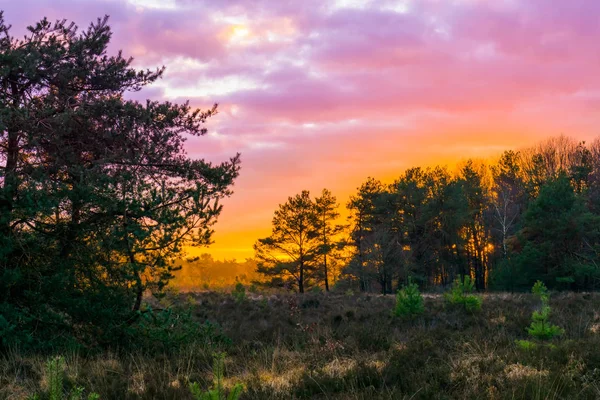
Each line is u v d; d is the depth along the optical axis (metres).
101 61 11.62
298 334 11.35
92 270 10.05
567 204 32.69
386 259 43.22
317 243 45.34
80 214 10.08
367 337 10.03
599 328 10.65
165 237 9.92
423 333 10.62
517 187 56.78
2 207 9.53
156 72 12.24
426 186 52.09
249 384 6.45
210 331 10.55
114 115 10.75
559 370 6.56
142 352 9.47
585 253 33.41
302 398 6.16
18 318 9.17
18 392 6.48
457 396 5.91
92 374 7.30
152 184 10.22
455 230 49.12
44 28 11.03
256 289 30.98
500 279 32.50
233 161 11.77
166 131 11.46
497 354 7.79
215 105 12.24
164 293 10.69
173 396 6.18
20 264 9.72
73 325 9.84
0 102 9.62
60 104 10.66
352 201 52.94
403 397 5.88
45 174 9.78
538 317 9.52
